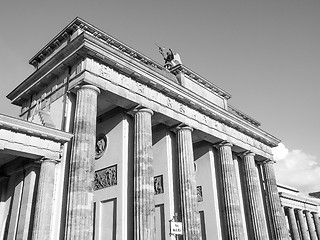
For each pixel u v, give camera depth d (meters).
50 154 35.84
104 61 41.34
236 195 57.03
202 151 62.84
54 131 35.91
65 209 34.66
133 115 45.66
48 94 45.25
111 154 46.19
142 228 38.31
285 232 67.69
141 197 39.94
